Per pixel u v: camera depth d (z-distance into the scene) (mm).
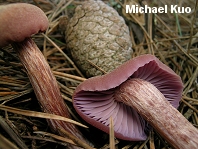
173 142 89
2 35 82
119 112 106
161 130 91
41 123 103
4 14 81
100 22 120
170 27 171
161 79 106
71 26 125
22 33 84
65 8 154
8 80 112
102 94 100
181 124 89
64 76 120
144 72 100
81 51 120
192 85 126
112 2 162
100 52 117
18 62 122
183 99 118
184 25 174
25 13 85
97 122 94
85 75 127
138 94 94
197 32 150
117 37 119
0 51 123
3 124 84
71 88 116
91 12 122
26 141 95
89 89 88
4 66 119
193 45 151
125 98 97
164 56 142
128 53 122
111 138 86
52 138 96
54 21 143
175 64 137
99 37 118
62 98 102
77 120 107
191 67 137
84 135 104
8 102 105
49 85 97
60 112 98
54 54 135
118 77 86
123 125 102
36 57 96
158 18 164
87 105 99
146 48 149
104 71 118
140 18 154
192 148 85
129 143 101
